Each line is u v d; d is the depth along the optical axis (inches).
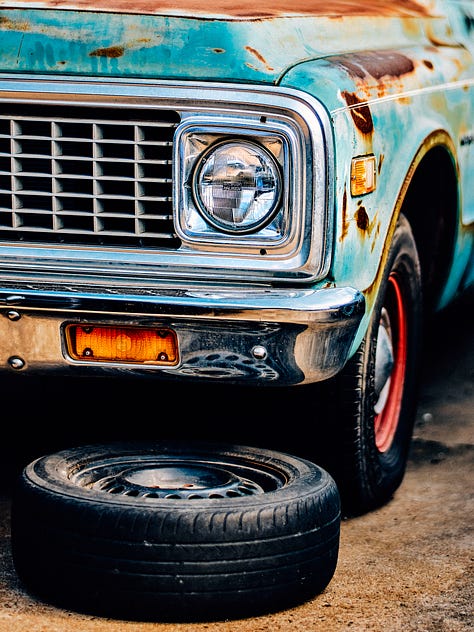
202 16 135.5
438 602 136.3
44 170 137.9
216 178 134.8
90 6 137.9
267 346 133.8
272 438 156.6
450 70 172.2
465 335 223.8
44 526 130.3
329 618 131.8
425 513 159.9
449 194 173.3
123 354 135.6
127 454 145.2
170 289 134.7
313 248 134.3
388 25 166.2
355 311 135.3
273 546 129.7
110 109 135.3
